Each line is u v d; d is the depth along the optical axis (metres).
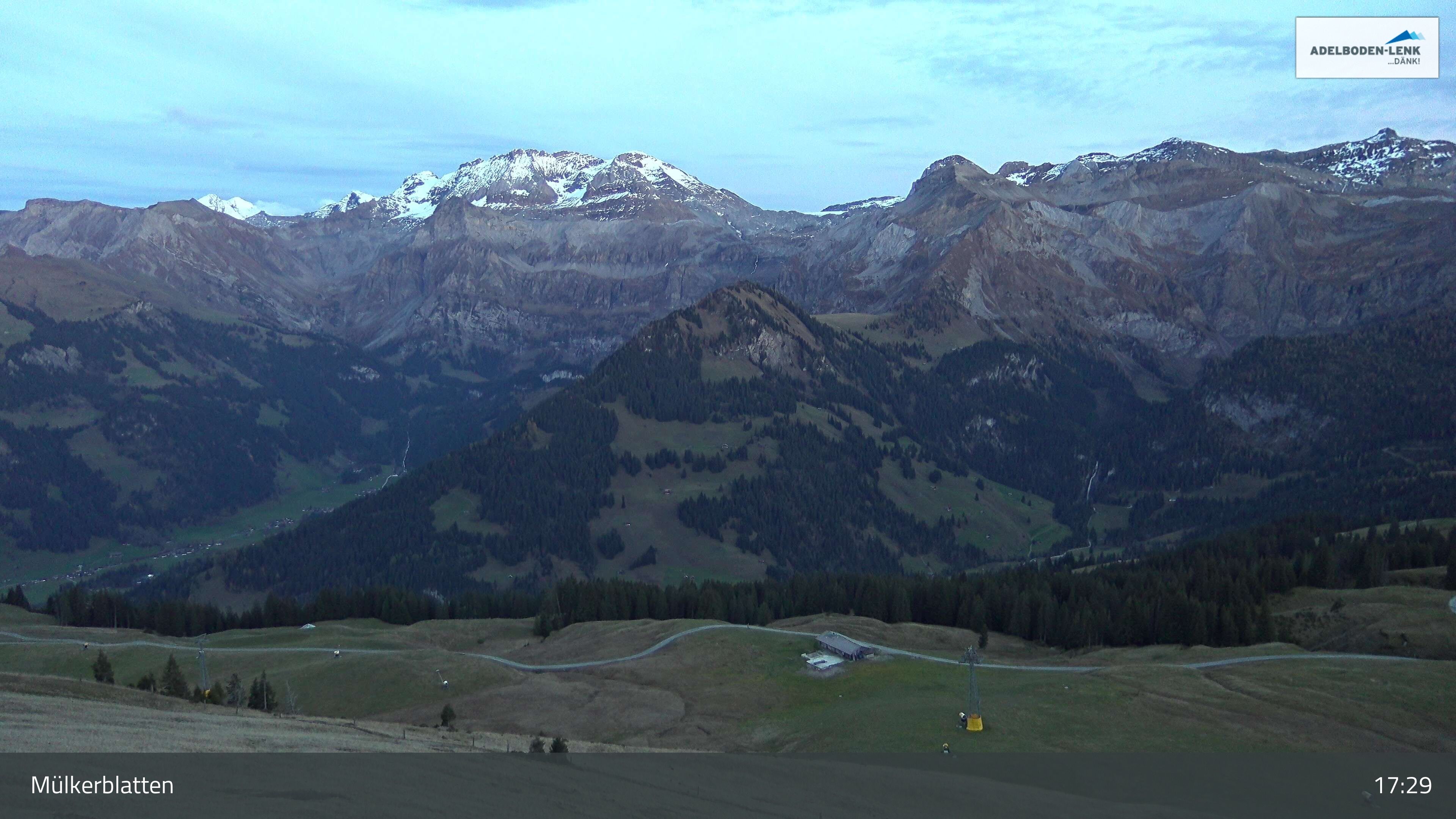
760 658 146.12
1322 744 100.62
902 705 115.25
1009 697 118.12
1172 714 109.19
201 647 136.12
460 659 153.00
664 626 167.25
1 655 166.62
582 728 122.00
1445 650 139.50
